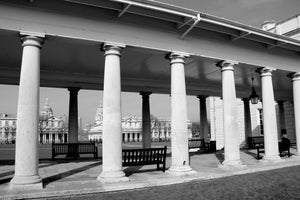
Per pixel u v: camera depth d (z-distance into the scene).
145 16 11.73
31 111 9.27
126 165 11.73
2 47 12.59
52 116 118.06
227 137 13.45
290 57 16.73
